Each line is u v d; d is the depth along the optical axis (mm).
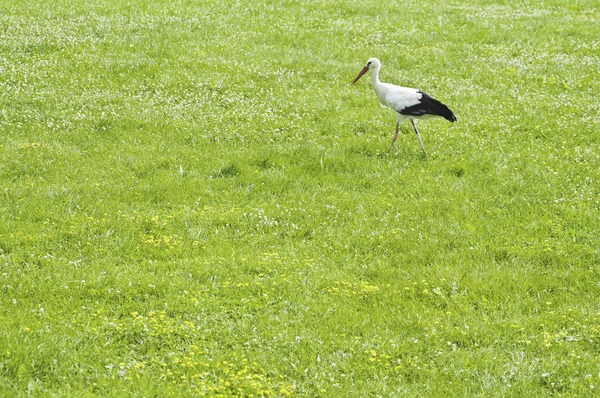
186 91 21547
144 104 20500
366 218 14438
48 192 14945
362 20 30406
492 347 10211
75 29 26719
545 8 34156
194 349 9688
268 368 9484
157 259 12617
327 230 13914
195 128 19094
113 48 24891
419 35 28375
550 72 24672
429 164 17422
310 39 27375
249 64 24047
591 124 20078
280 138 18750
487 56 26250
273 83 22547
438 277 12234
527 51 26906
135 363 9289
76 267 11953
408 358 9883
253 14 30500
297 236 13750
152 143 18203
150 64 23391
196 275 11898
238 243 13320
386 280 12227
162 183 15742
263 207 14773
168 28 27484
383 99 18219
